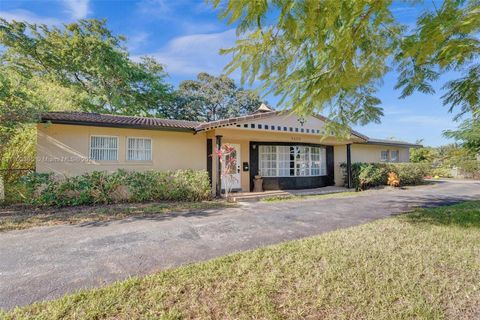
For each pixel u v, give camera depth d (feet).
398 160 63.41
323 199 33.01
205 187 31.60
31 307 8.54
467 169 63.87
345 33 9.23
